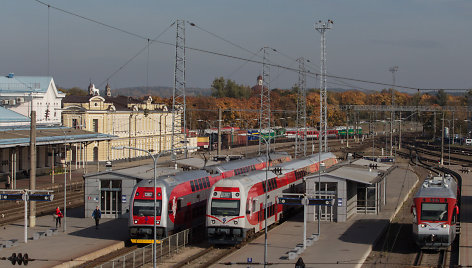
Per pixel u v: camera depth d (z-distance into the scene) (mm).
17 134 84188
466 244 46000
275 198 57125
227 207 47938
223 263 41125
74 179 94688
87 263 41594
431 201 45250
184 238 47812
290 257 42031
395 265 41344
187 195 52250
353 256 42750
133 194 48094
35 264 40062
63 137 88250
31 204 54656
